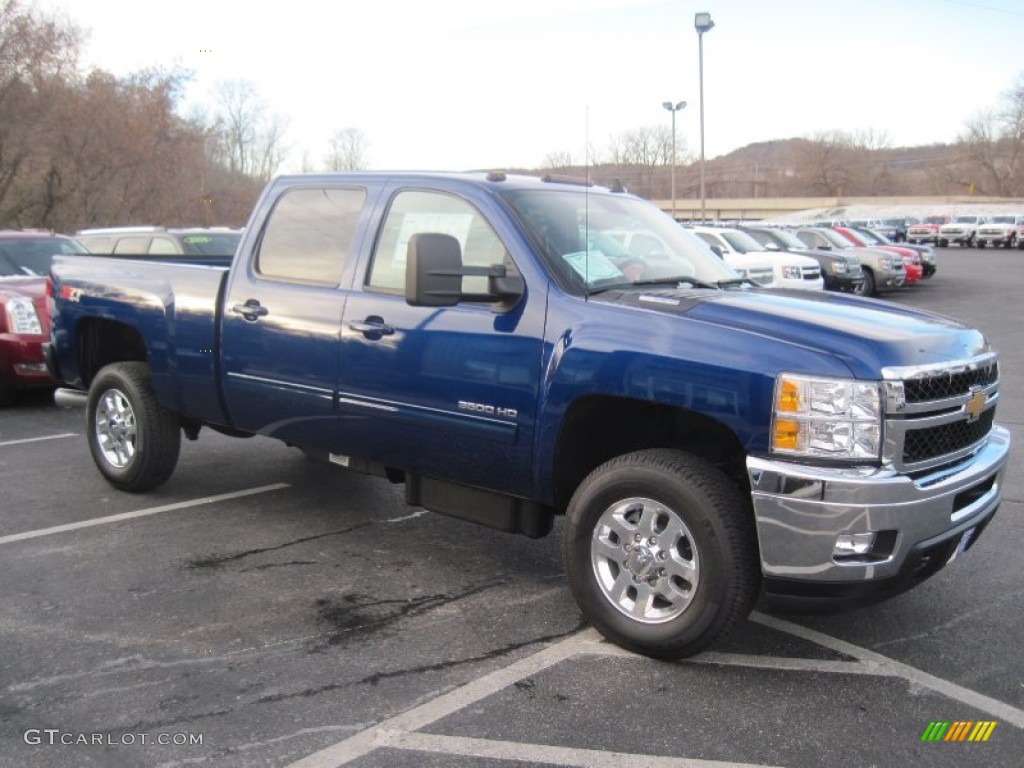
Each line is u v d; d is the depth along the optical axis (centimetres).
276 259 523
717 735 330
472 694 359
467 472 443
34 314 912
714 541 359
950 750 322
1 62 3145
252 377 520
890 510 339
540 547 538
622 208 504
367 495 637
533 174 499
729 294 425
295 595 458
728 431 396
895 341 362
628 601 391
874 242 2972
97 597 451
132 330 630
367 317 466
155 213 3666
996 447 412
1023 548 532
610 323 389
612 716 343
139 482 610
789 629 424
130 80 3584
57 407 948
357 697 356
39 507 597
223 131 4122
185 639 406
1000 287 2570
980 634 418
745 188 12525
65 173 3388
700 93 3347
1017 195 10081
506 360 414
